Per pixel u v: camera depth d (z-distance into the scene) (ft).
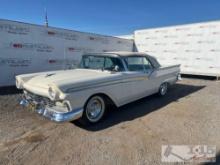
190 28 34.01
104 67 14.79
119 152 9.42
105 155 9.17
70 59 29.84
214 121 13.12
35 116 14.02
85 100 11.53
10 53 23.22
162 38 38.17
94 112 12.63
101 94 12.80
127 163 8.54
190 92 21.74
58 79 11.67
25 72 24.89
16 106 16.16
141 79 15.76
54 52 27.66
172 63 37.11
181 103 17.35
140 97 16.29
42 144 10.22
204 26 32.30
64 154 9.29
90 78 11.96
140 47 42.27
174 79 20.86
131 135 11.17
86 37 31.96
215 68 31.73
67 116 10.69
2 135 11.14
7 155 9.20
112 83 13.15
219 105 16.72
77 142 10.41
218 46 31.04
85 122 12.12
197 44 33.42
